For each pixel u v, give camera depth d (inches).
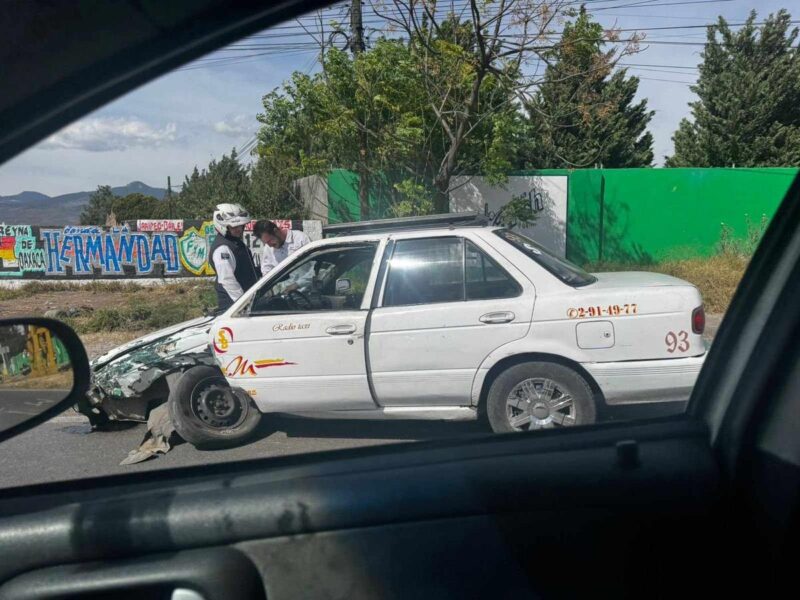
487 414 208.8
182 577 88.3
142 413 243.9
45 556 89.3
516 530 94.3
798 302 90.7
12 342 103.3
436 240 216.5
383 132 551.5
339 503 93.5
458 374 208.4
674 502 94.3
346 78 536.7
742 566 89.8
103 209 669.9
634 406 201.9
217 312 269.9
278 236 326.3
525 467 97.7
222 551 91.0
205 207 719.7
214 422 229.0
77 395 104.4
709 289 388.5
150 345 246.1
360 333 212.8
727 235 641.0
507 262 210.5
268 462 107.6
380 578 91.8
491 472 97.3
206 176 727.7
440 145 578.9
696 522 94.0
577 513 95.3
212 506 92.4
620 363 199.0
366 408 216.4
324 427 239.8
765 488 88.4
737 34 791.7
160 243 722.2
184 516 91.6
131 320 508.1
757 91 775.7
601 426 109.0
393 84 527.2
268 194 700.0
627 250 666.2
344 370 214.5
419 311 210.2
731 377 98.1
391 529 93.4
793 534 84.0
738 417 94.4
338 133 554.6
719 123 805.2
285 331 218.7
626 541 94.7
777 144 796.0
